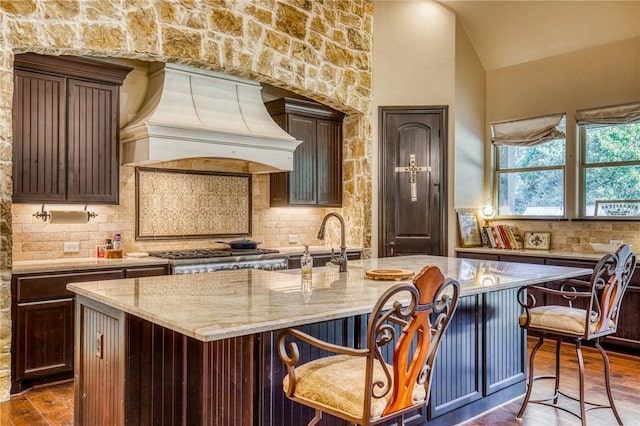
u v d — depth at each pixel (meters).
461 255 5.96
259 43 4.99
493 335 3.38
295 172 5.67
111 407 2.29
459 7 6.00
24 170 3.88
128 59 4.72
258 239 5.77
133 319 2.20
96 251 4.52
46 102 3.99
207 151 4.53
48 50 3.85
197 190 5.24
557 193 5.93
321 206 5.96
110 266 4.04
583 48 5.64
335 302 2.21
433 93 6.08
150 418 2.24
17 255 4.14
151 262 4.27
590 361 4.47
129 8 4.18
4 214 3.54
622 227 5.36
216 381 2.20
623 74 5.34
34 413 3.29
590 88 5.59
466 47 6.25
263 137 4.83
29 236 4.20
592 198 5.64
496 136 6.42
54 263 3.99
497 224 6.40
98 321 2.43
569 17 5.54
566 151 5.80
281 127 5.63
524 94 6.16
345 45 5.83
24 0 3.68
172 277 2.97
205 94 4.77
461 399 3.13
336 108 5.97
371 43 6.14
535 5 5.63
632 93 5.28
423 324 1.83
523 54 6.11
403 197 6.13
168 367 2.30
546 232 5.91
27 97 3.90
